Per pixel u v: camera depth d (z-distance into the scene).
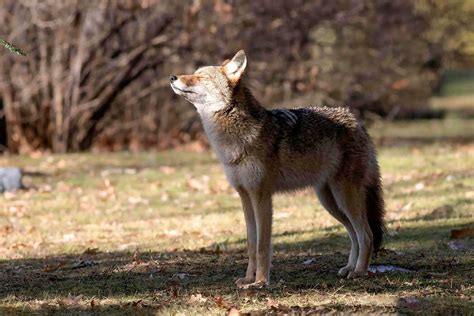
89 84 25.19
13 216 15.62
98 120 25.92
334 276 9.92
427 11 33.94
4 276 10.27
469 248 11.34
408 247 11.60
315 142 9.62
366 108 31.94
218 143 9.34
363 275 9.77
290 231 13.32
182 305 8.48
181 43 25.39
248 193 9.48
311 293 8.95
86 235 13.81
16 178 17.91
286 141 9.42
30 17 24.20
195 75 9.33
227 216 14.90
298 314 7.96
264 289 9.12
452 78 64.25
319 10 26.69
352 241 10.21
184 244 12.59
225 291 9.15
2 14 24.20
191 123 27.06
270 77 26.80
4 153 24.41
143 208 16.28
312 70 27.31
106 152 25.09
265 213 9.38
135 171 20.66
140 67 25.53
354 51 28.48
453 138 28.39
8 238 13.66
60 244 13.08
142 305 8.45
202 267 10.56
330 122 9.87
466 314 7.96
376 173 10.21
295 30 26.61
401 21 29.41
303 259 11.02
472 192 15.56
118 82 25.34
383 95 30.66
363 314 7.89
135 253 11.48
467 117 38.81
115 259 11.41
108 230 14.22
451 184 16.77
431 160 20.45
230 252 11.73
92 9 24.34
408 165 19.97
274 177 9.42
